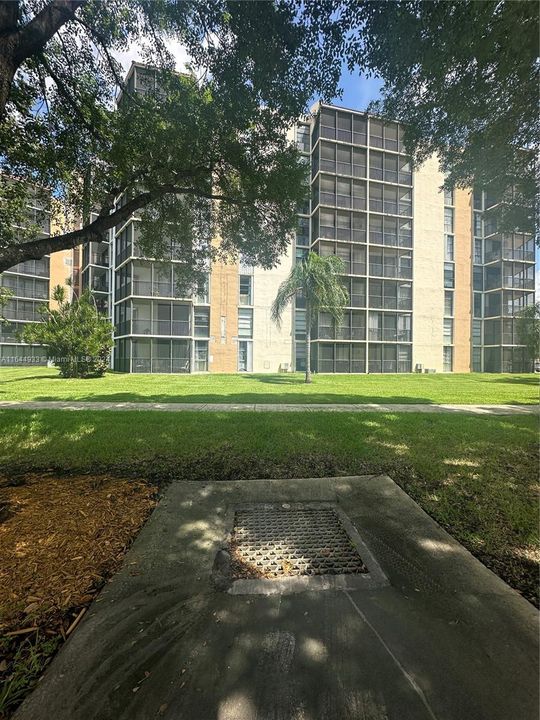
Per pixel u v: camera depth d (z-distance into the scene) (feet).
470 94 15.28
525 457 16.12
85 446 17.26
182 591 7.09
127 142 19.72
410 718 4.48
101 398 34.68
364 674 5.13
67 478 13.51
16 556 8.22
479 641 5.76
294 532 9.68
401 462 15.38
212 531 9.59
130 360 77.41
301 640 5.79
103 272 106.63
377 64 14.66
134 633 5.94
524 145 18.74
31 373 74.28
